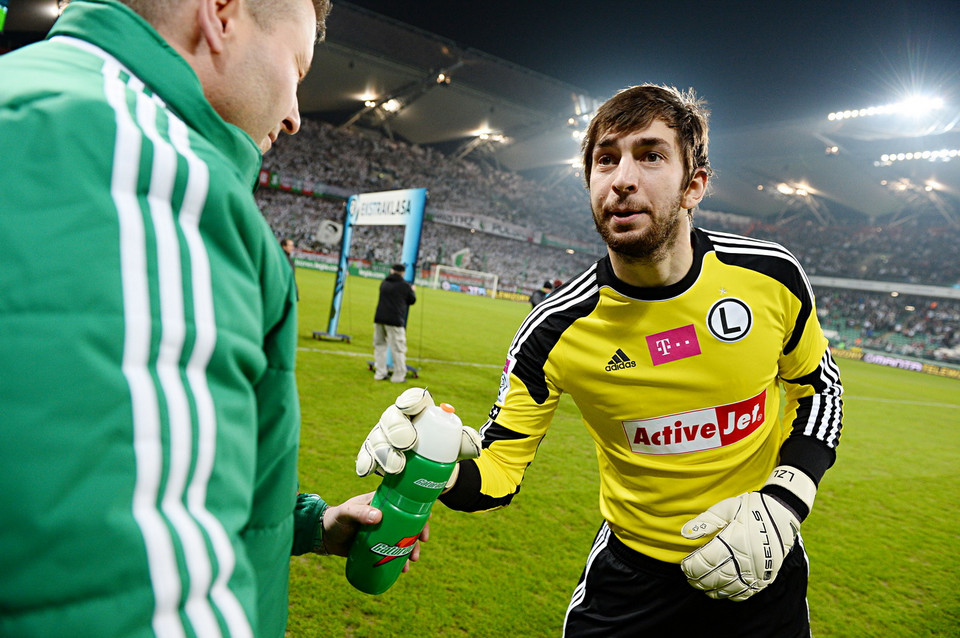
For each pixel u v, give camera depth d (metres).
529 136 37.88
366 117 38.25
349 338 9.87
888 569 3.82
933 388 18.20
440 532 3.41
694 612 1.57
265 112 0.71
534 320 1.67
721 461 1.56
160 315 0.41
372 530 1.09
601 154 1.35
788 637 1.53
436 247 35.94
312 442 4.55
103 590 0.36
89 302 0.38
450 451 1.11
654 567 1.62
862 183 37.44
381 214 8.46
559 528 3.72
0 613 0.35
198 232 0.46
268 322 0.57
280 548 0.63
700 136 1.38
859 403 11.78
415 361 9.16
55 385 0.35
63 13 0.57
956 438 9.12
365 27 26.11
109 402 0.37
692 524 1.29
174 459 0.41
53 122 0.41
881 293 38.16
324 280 22.06
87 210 0.39
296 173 34.19
